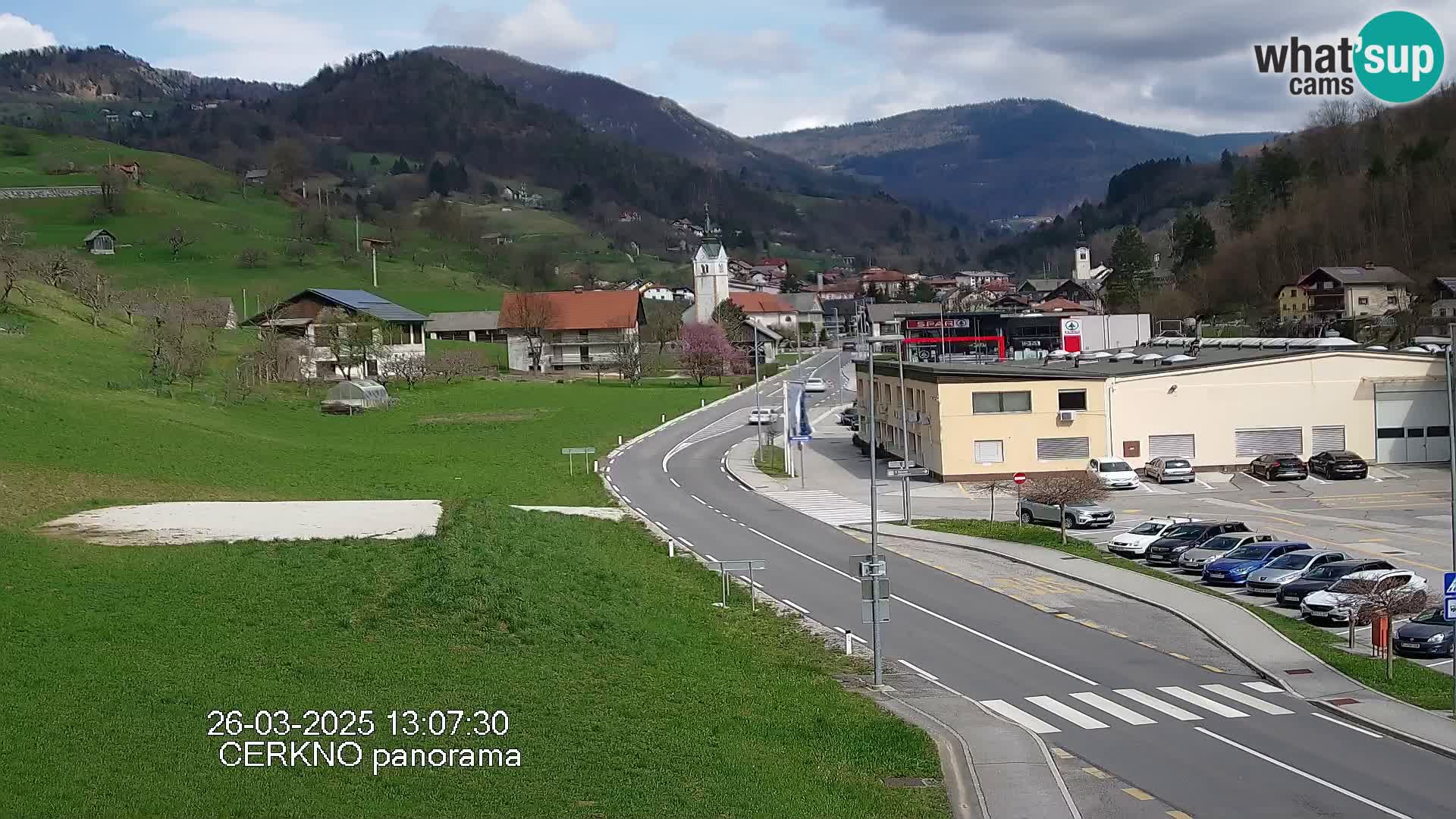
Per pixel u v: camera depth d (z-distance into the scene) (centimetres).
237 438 7062
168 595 3228
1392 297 13412
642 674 2991
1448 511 5653
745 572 4588
